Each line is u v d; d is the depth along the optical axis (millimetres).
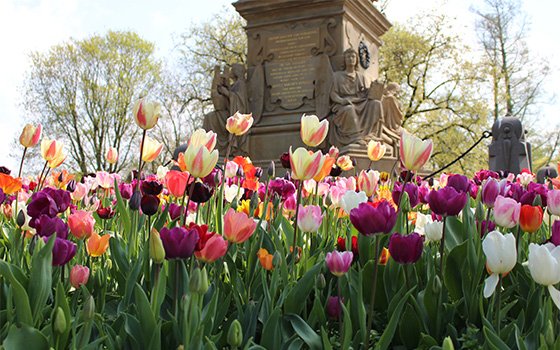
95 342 1624
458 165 32062
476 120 31469
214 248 1820
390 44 32406
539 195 2699
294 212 3295
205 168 2328
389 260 2416
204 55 33312
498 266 1735
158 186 2967
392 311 2172
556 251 1813
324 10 13750
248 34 14438
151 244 1729
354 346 1982
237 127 3215
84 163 34000
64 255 1886
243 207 3254
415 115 33469
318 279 2117
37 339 1530
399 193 2953
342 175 12375
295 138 13500
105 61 33781
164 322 1888
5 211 3461
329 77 13477
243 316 2057
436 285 2117
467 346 1982
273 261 2148
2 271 1663
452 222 2686
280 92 13945
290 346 1874
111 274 2625
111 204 4809
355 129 13195
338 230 3715
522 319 2107
